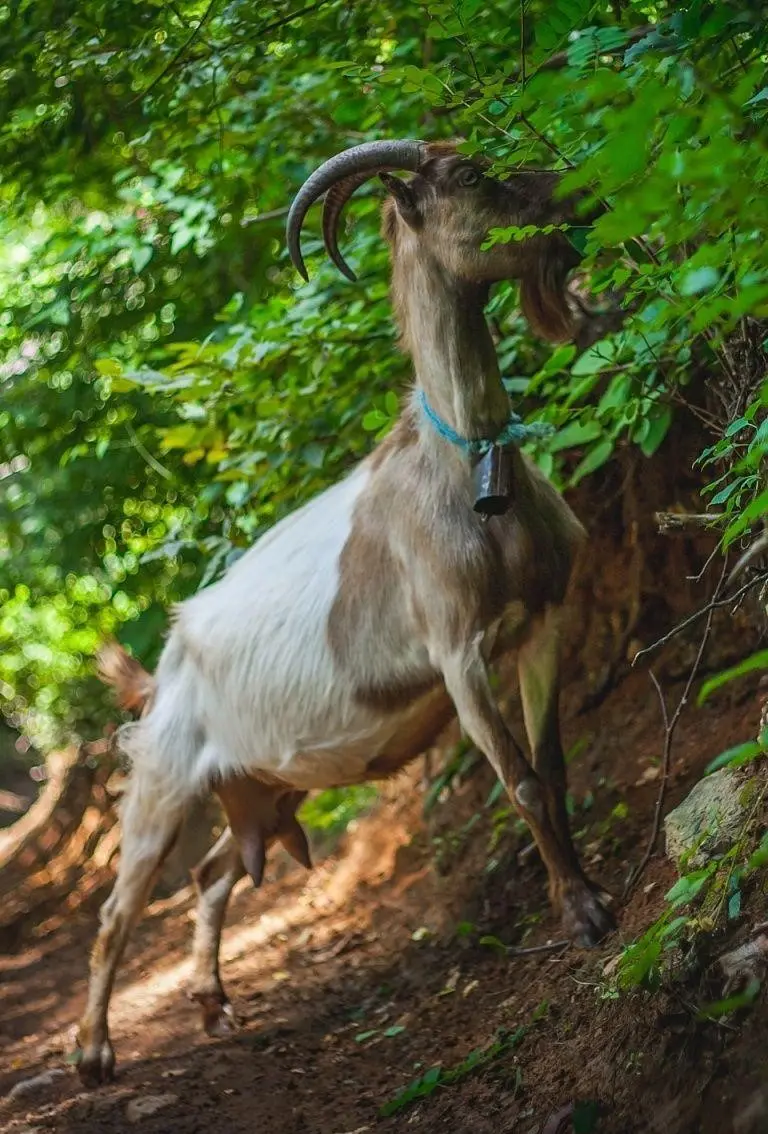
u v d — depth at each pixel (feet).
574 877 21.67
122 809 27.68
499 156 17.81
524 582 21.59
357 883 34.04
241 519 32.24
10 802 63.46
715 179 11.51
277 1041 25.96
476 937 26.91
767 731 15.44
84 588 51.42
